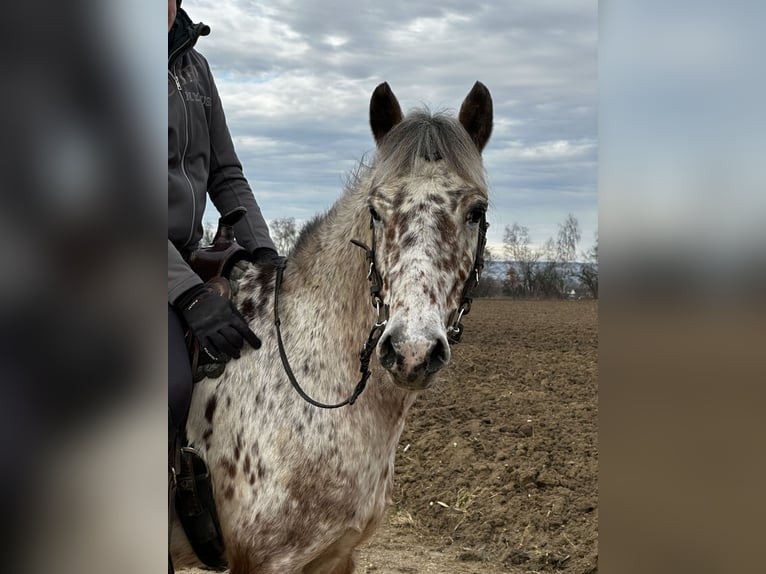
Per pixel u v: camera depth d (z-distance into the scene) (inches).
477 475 239.0
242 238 124.0
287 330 104.3
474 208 94.4
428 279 88.4
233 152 126.7
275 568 96.7
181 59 114.6
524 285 1891.0
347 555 105.3
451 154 96.7
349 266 102.2
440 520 215.8
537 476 230.2
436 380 100.1
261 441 98.2
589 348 612.1
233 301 110.7
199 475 101.5
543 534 199.0
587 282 1878.7
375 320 98.3
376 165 101.7
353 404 99.0
